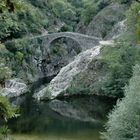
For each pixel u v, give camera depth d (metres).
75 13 107.62
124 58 55.12
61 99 57.50
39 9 92.88
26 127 40.59
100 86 57.59
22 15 81.19
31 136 36.53
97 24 96.25
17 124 42.12
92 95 57.72
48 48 84.00
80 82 60.31
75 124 42.03
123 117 27.86
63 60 88.00
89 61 62.97
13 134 37.00
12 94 59.56
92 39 82.88
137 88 28.38
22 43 75.81
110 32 85.38
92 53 64.38
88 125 41.12
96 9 102.44
